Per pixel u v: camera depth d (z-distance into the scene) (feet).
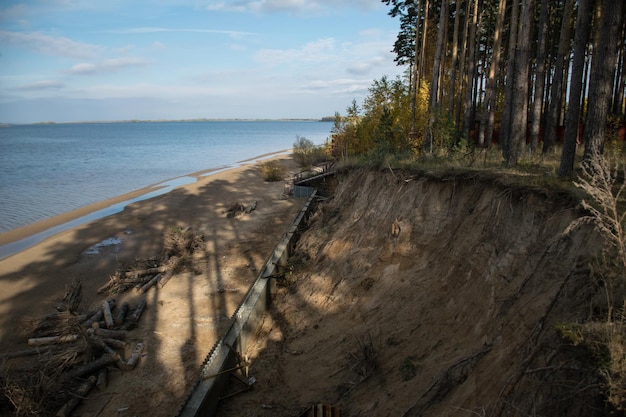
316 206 78.64
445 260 32.91
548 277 21.71
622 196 23.82
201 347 38.55
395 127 77.15
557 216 24.45
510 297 23.35
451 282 30.50
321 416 24.58
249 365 33.99
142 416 29.81
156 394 32.07
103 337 39.34
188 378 33.83
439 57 69.92
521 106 40.86
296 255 55.52
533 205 26.76
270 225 79.51
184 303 47.85
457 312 27.40
